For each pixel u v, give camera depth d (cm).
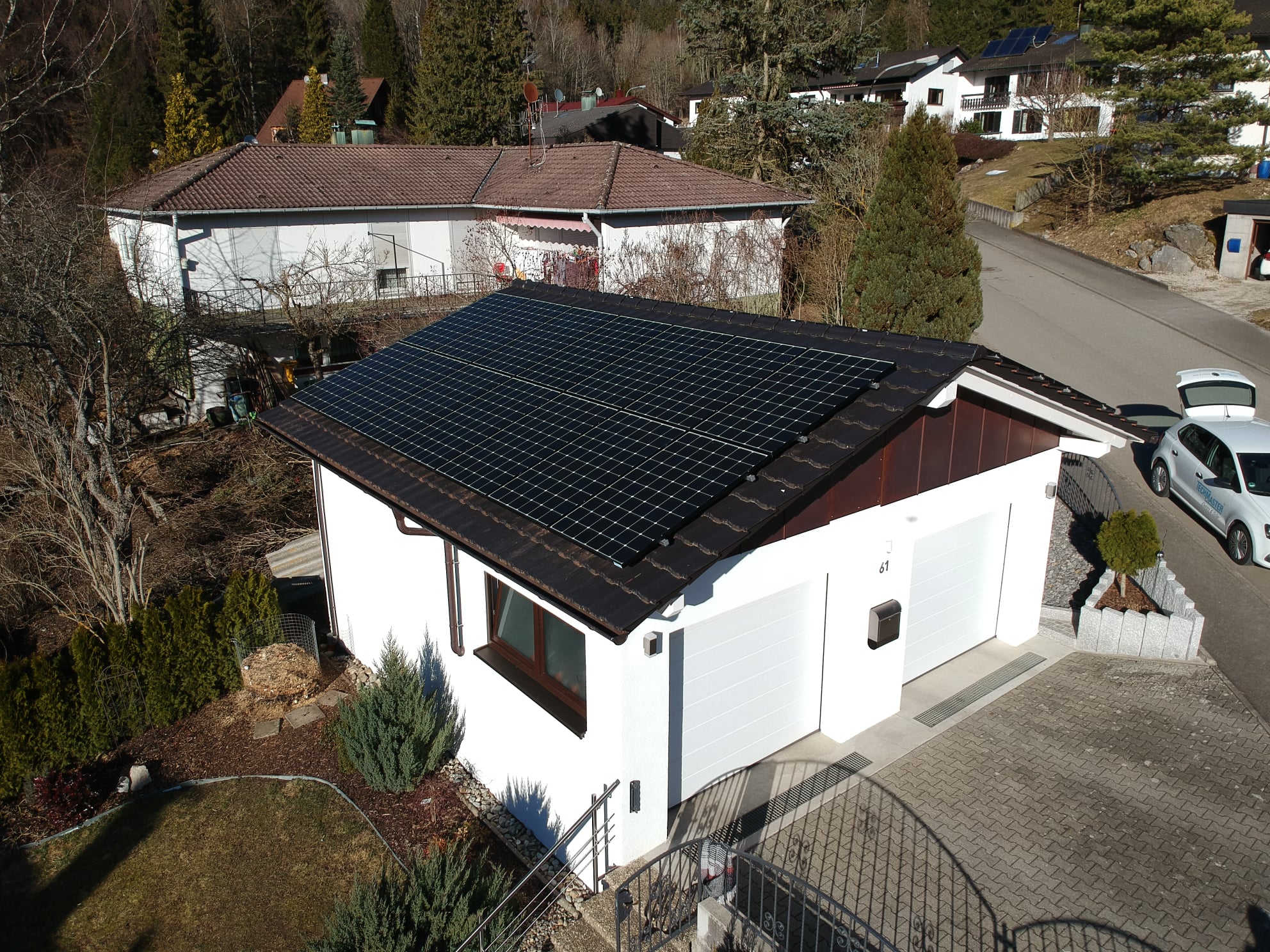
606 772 776
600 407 931
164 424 2519
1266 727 984
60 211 1998
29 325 1491
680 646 833
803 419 785
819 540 870
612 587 660
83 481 1553
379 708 981
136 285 2289
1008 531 1152
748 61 3562
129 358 2064
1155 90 3303
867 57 3616
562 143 5075
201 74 5000
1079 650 1166
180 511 1969
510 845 892
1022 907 741
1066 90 4419
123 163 4409
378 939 685
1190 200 3484
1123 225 3553
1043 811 859
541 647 882
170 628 1154
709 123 3575
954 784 899
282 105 5859
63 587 1708
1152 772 912
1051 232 3834
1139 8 3256
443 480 895
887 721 1012
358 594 1241
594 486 778
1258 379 2200
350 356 2805
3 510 1666
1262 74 3189
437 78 4547
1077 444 1081
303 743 1092
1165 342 2516
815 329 981
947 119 4781
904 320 1978
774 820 853
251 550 1822
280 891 873
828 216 3078
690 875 795
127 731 1119
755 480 734
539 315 1280
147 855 929
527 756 898
